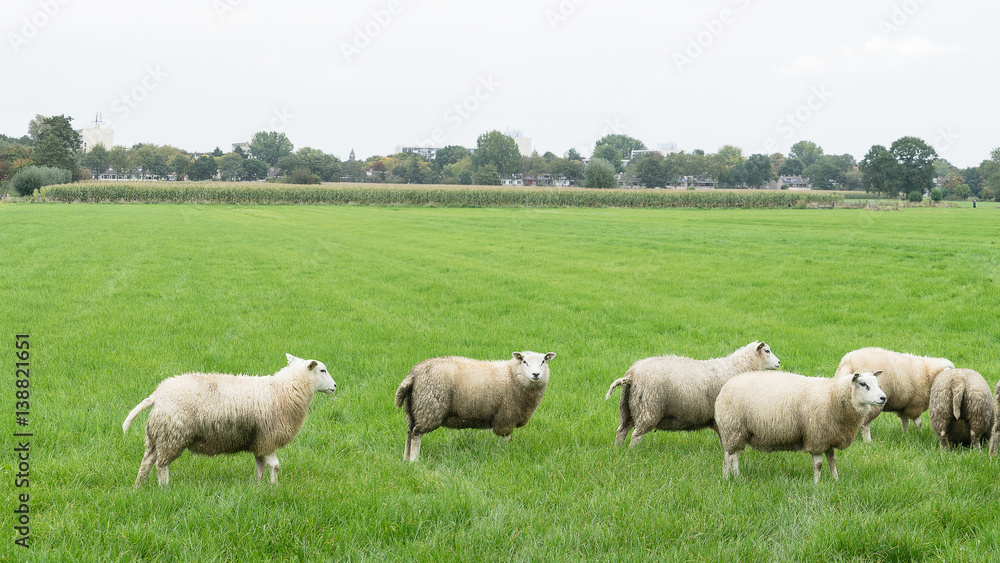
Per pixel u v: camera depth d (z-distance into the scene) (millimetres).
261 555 5363
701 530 5941
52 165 123625
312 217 64688
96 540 5383
